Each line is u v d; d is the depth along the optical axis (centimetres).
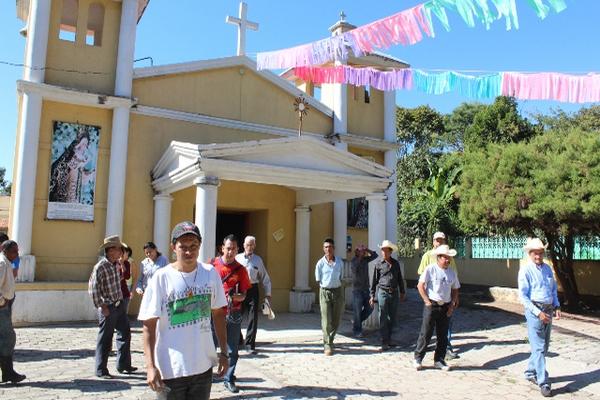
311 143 963
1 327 581
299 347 857
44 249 1055
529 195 1140
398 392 608
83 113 1121
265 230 1330
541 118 2697
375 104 1532
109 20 1173
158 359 326
